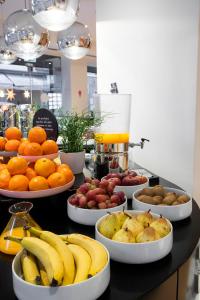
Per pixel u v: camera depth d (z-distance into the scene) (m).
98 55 3.03
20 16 2.50
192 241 1.02
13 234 0.95
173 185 1.64
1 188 1.25
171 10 1.85
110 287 0.78
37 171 1.27
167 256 0.92
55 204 1.29
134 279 0.82
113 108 1.82
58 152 1.64
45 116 1.73
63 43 2.87
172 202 1.17
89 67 8.15
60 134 1.73
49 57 7.43
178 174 1.91
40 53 2.92
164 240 0.89
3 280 0.83
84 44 2.88
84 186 1.20
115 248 0.87
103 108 1.83
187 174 1.82
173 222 1.15
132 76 2.41
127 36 2.44
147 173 1.81
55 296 0.67
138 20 2.25
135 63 2.35
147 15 2.12
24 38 2.54
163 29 1.95
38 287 0.67
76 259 0.78
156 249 0.87
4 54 3.73
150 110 2.18
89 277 0.70
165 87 1.98
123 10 2.46
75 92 7.54
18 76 7.47
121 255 0.87
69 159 1.66
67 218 1.23
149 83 2.17
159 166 2.11
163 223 0.95
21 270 0.76
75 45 2.85
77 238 0.88
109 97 1.82
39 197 1.23
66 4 1.89
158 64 2.04
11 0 3.77
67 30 2.81
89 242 0.85
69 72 7.47
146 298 0.77
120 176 1.42
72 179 1.35
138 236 0.89
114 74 2.72
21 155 1.43
